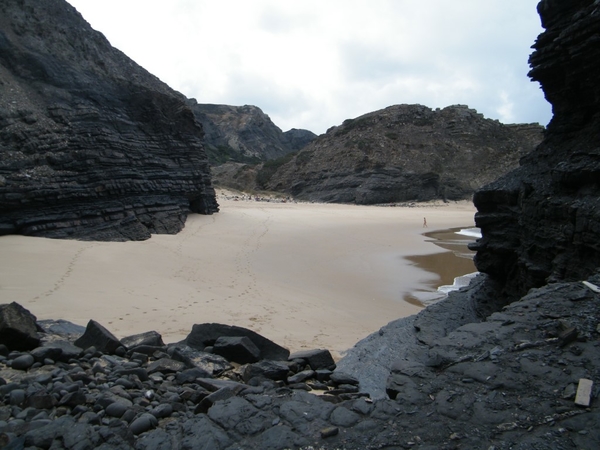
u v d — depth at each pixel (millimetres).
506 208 12078
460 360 5062
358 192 83875
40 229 22406
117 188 27531
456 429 3887
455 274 22969
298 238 32344
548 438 3645
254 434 3988
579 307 6102
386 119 107375
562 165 9695
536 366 4758
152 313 12211
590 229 8062
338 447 3750
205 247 25875
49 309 11633
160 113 34188
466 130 103562
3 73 25703
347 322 13398
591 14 9266
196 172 37344
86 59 30844
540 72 11297
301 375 6566
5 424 3930
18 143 23875
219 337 7250
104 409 4441
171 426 4219
